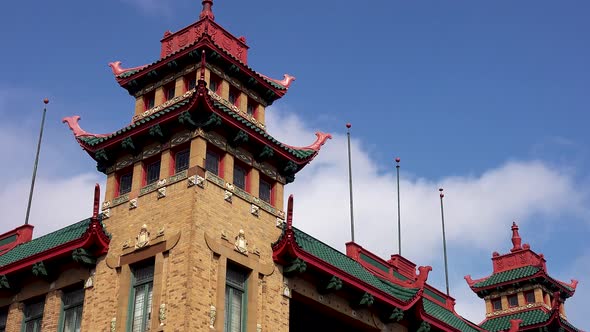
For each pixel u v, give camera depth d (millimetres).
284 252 36344
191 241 32719
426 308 48219
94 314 34438
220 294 32969
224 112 35844
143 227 34812
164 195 35000
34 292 38062
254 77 41031
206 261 33031
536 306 58250
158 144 36781
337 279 38188
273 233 37406
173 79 39875
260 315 34844
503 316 59062
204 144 35438
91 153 38531
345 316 39594
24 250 41500
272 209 38062
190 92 38438
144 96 40656
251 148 37844
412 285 45406
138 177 36719
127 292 33875
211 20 41594
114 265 34875
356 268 43156
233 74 40344
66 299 36969
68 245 35812
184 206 33875
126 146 37188
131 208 36031
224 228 34625
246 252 35219
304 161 39938
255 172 37719
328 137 41594
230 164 36406
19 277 38594
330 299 38875
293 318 41969
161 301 32344
